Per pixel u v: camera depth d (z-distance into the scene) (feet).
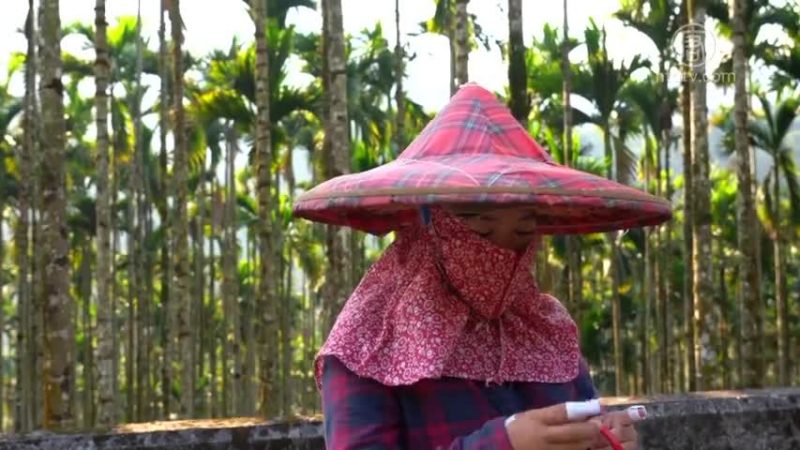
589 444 5.28
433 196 5.71
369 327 6.06
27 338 73.00
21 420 74.69
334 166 34.53
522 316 6.43
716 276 109.50
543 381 6.26
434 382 5.98
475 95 6.68
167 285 71.72
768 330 126.21
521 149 6.50
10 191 88.17
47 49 26.81
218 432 13.32
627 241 104.63
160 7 67.46
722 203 99.66
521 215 6.13
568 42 66.28
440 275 6.08
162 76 68.39
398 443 5.88
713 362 41.93
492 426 5.43
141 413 80.07
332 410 5.90
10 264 127.65
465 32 29.32
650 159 95.45
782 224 102.06
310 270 117.80
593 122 77.10
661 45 60.95
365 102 82.12
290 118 89.86
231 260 89.35
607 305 120.06
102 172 39.58
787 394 15.97
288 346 95.04
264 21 39.40
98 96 38.65
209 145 92.94
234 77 60.13
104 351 38.27
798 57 63.87
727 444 15.34
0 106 81.15
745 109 44.65
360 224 7.29
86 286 103.55
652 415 14.88
